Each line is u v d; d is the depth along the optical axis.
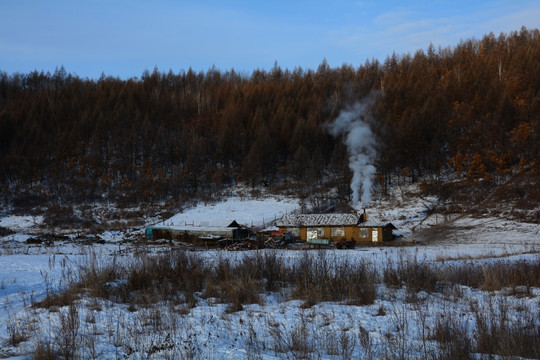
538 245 38.31
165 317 10.25
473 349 8.34
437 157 70.31
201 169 80.75
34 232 56.72
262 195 71.56
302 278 14.45
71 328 8.46
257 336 9.07
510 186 58.50
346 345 8.14
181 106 116.31
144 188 75.19
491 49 134.50
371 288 13.18
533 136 67.38
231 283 13.68
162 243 44.12
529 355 7.95
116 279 14.62
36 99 119.06
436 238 45.16
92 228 58.59
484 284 15.05
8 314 10.48
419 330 9.56
